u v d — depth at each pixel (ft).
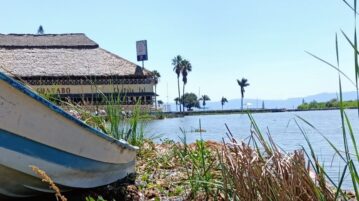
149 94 194.29
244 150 13.00
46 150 14.43
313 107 423.23
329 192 11.82
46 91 26.13
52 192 15.62
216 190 16.15
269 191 11.68
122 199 17.84
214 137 56.95
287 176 11.88
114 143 17.24
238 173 12.60
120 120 27.32
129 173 20.07
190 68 396.37
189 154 23.26
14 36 234.79
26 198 16.01
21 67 205.67
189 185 18.54
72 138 15.08
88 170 16.29
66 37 237.45
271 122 115.03
